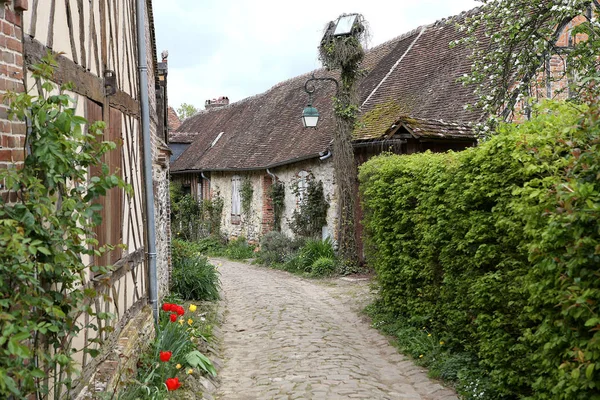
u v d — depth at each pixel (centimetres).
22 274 269
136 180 670
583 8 761
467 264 605
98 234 470
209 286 1141
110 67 544
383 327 846
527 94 845
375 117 1474
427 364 668
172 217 2608
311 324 925
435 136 1080
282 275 1534
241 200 2217
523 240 473
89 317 440
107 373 459
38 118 298
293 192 1784
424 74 1511
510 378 496
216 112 3114
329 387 606
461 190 608
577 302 308
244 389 627
